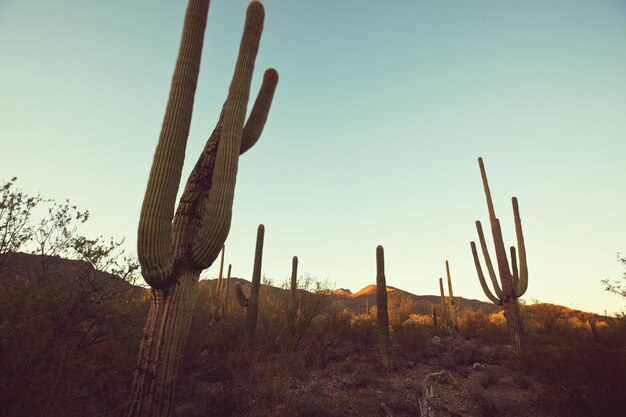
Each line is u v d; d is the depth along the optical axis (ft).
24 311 13.26
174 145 14.87
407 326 60.75
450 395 24.35
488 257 43.01
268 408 18.34
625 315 43.39
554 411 19.60
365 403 22.08
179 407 19.61
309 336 38.78
